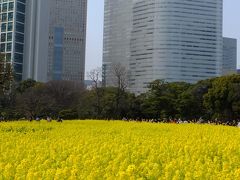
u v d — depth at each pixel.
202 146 15.02
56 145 15.09
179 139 17.91
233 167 11.77
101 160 11.82
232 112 59.59
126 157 12.59
